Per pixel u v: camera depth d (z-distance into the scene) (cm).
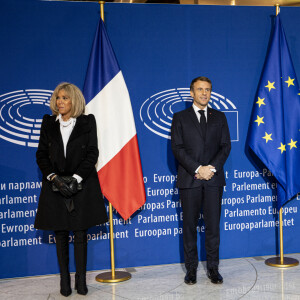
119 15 366
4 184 350
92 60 345
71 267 364
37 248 358
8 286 334
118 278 340
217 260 330
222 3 384
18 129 351
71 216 299
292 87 367
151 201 375
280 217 370
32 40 352
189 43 377
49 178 296
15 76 350
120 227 371
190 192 322
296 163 365
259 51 388
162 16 372
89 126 307
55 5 355
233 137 386
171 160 378
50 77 356
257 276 340
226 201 386
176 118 332
